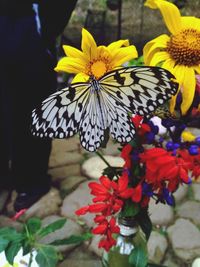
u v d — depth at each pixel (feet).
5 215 2.21
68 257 1.96
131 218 1.09
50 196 2.30
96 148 0.86
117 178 1.05
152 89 0.81
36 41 1.82
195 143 0.93
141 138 0.93
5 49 1.81
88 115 0.83
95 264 1.93
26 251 1.28
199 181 2.39
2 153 2.26
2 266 1.54
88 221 2.15
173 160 0.87
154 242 2.02
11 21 1.78
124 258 1.15
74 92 0.81
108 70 0.92
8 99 2.01
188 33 0.90
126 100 0.83
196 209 2.23
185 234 2.08
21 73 1.88
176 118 0.93
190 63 0.87
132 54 0.93
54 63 1.94
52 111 0.81
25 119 2.02
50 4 1.75
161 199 0.97
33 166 2.17
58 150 2.69
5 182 2.36
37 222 1.33
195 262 1.72
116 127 0.85
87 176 2.47
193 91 0.86
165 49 0.90
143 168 0.96
